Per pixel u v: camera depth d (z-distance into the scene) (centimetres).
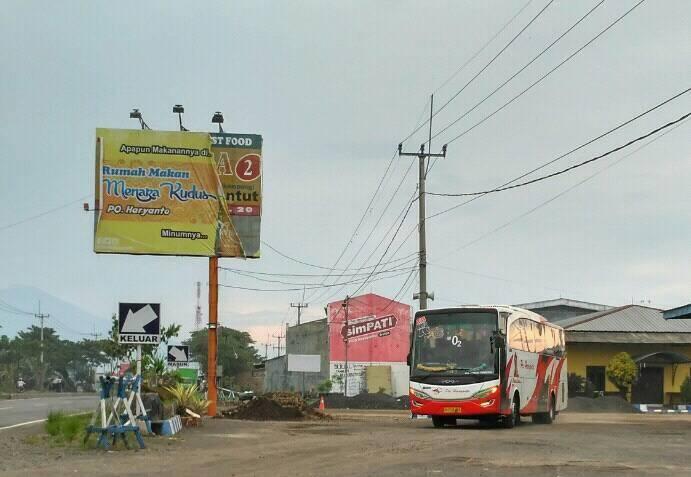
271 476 1308
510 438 2139
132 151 3172
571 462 1534
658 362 5753
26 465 1447
